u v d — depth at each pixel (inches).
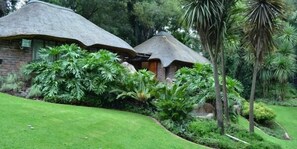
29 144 178.1
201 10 292.5
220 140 286.4
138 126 286.0
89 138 213.3
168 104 331.9
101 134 229.8
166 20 978.7
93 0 891.4
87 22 613.9
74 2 917.8
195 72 483.8
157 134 275.3
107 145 206.8
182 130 305.3
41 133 201.8
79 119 259.3
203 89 444.5
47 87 377.4
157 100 380.2
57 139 196.9
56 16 550.0
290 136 526.0
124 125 274.5
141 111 379.6
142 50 791.7
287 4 329.1
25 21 490.6
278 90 847.1
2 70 452.8
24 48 471.5
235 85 471.8
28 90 392.2
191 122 326.0
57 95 370.9
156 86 397.4
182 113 332.5
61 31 502.0
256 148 275.3
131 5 978.7
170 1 942.4
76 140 202.8
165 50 748.0
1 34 447.8
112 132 242.2
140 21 980.6
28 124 216.8
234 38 358.9
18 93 390.3
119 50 590.6
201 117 376.8
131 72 434.3
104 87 386.9
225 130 330.6
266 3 318.3
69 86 376.2
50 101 362.6
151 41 821.9
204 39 305.1
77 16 610.9
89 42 522.0
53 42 500.1
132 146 217.5
